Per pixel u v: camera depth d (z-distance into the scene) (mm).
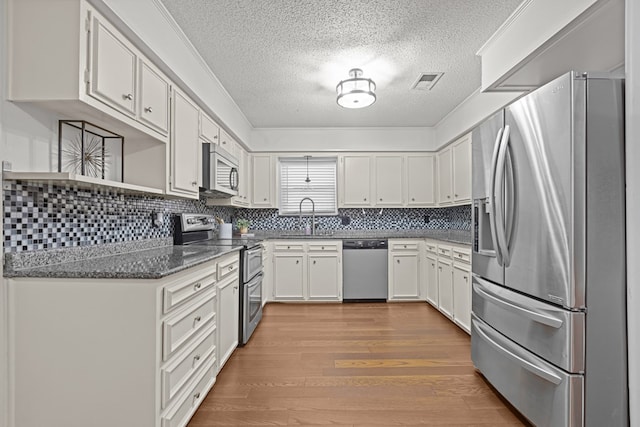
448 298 3523
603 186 1424
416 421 1776
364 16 2127
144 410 1417
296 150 4652
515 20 2051
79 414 1430
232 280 2561
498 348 1885
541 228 1586
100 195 2051
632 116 1277
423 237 4309
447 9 2057
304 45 2473
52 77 1434
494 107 3033
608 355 1430
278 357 2578
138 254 2133
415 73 2943
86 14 1472
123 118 1751
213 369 2109
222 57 2639
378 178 4668
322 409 1883
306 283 4285
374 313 3789
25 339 1440
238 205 4152
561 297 1472
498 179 1817
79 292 1438
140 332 1425
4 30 1430
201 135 2812
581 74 1425
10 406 1438
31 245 1571
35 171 1561
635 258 1289
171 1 1966
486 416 1824
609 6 1473
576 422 1429
